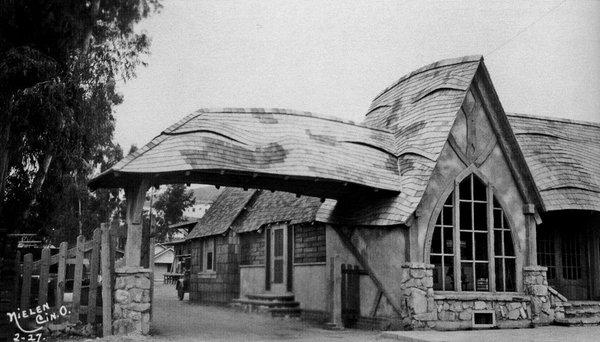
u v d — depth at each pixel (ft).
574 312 48.96
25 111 55.01
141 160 37.86
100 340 34.65
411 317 42.63
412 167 47.47
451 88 50.14
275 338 40.06
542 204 49.21
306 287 57.62
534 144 57.98
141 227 38.17
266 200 73.67
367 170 46.78
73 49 61.36
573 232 56.59
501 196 48.57
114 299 37.01
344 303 50.08
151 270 39.78
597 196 53.01
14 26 56.29
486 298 45.21
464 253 52.60
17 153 61.16
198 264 84.28
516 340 35.45
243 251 73.77
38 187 61.98
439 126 48.03
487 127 49.34
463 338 36.50
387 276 45.70
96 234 37.91
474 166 47.80
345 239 50.62
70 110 58.90
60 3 57.57
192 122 43.57
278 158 43.21
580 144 61.41
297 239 61.57
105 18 67.77
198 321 51.72
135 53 70.33
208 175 43.42
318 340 38.81
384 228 46.55
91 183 40.60
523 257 48.57
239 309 65.26
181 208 155.94
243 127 45.52
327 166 44.37
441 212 46.14
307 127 48.96
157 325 47.11
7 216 63.10
